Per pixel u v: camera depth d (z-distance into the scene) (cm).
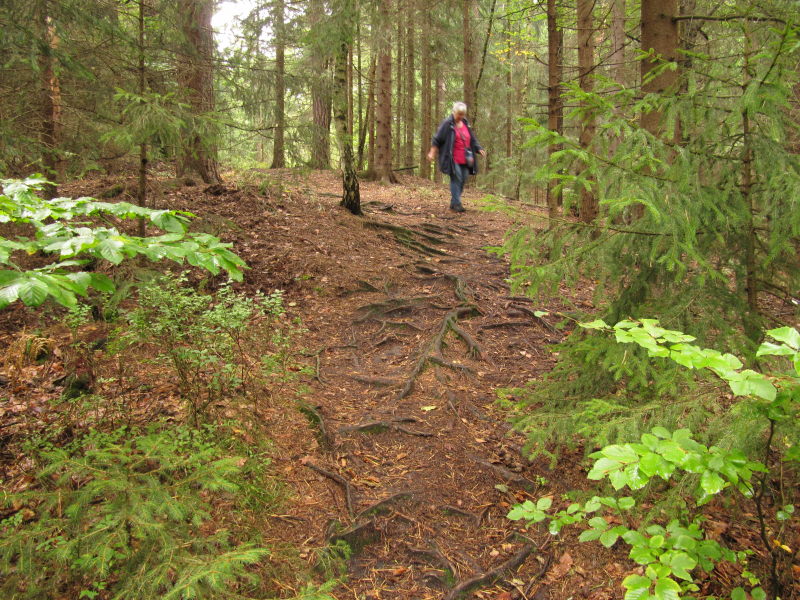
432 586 273
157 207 639
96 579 205
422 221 943
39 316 456
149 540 195
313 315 605
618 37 867
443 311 621
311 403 424
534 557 292
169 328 350
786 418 188
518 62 2111
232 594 188
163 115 471
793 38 229
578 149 250
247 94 604
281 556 258
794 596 246
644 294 301
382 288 675
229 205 804
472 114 1565
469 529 313
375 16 926
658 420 231
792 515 273
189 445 301
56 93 541
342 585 270
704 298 271
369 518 310
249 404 379
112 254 156
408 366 511
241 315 379
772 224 249
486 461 371
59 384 386
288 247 727
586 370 322
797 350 149
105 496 224
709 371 247
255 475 305
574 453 371
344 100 845
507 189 1858
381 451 381
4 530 230
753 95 241
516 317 619
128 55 529
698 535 196
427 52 1773
